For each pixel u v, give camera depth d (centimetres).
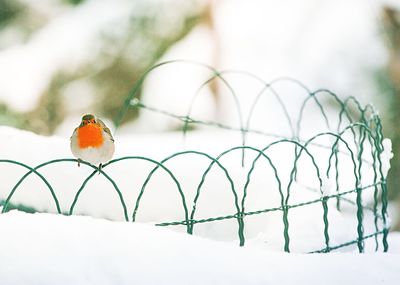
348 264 290
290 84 981
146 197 394
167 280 258
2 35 1063
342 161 549
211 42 998
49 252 259
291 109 979
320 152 582
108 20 1040
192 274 263
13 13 1063
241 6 986
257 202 398
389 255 304
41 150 398
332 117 964
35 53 1012
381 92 954
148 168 403
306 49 967
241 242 327
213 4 996
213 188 402
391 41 946
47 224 276
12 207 384
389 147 389
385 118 945
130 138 636
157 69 1003
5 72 999
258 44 986
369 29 946
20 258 254
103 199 390
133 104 520
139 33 1059
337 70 962
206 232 397
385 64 948
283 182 406
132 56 1067
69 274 251
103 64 1057
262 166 491
